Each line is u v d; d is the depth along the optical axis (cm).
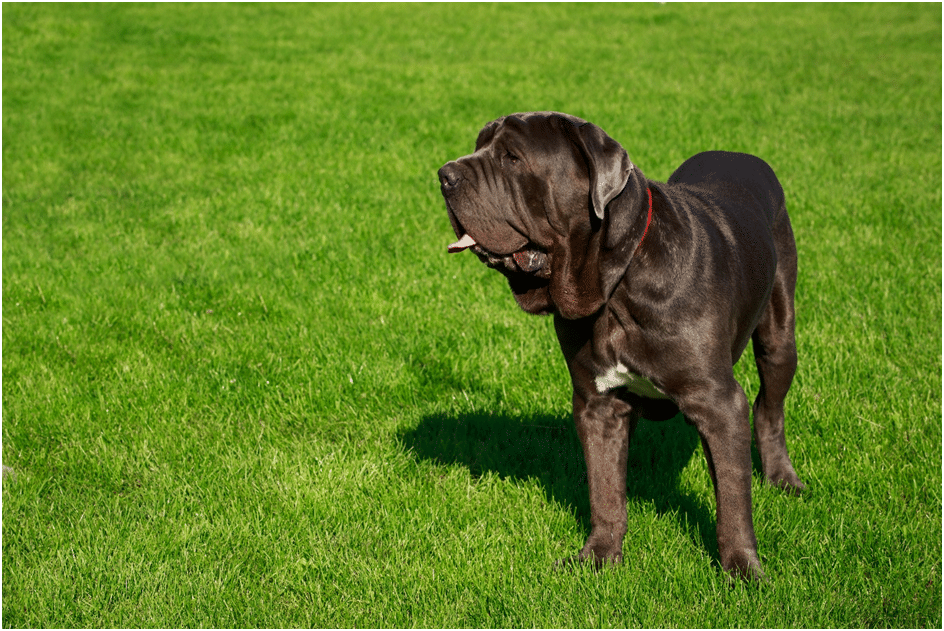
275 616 414
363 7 2939
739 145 1316
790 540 452
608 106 1606
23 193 1157
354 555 460
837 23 2584
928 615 402
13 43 2183
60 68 1969
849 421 565
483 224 396
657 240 396
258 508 493
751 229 461
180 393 628
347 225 988
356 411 610
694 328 396
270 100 1680
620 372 418
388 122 1509
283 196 1106
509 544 464
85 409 608
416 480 525
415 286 812
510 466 545
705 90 1769
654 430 579
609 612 405
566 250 399
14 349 707
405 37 2434
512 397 627
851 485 500
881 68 1966
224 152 1338
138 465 545
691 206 439
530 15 2797
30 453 564
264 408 612
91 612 419
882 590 412
